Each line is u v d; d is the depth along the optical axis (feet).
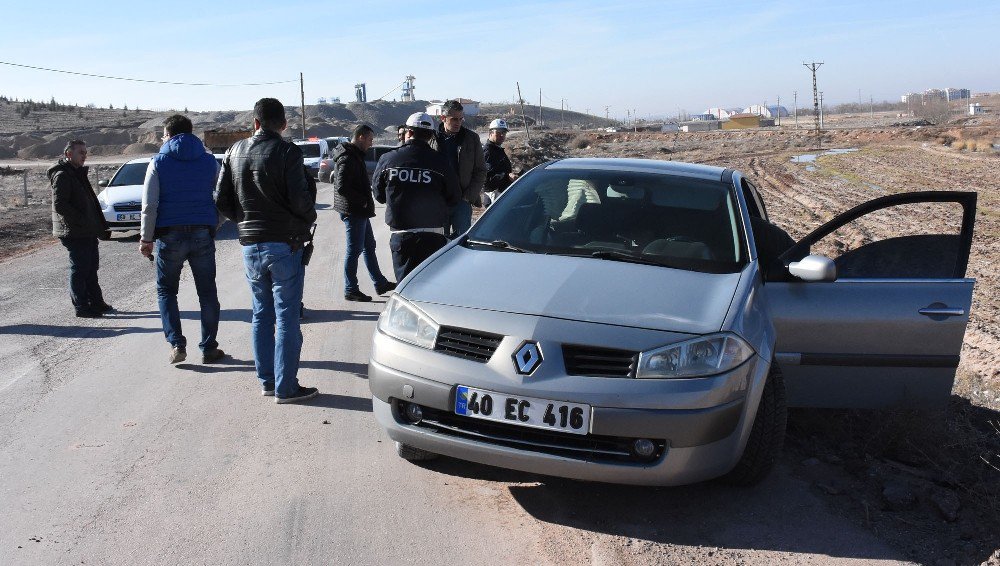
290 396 17.48
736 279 13.67
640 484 11.78
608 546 11.61
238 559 11.02
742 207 15.80
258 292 17.49
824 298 14.64
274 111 16.88
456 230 26.35
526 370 11.74
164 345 22.59
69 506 12.63
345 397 17.95
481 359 12.12
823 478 14.39
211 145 114.01
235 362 20.85
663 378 11.55
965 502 13.73
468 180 25.61
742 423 12.16
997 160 149.18
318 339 22.89
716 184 16.65
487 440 12.09
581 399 11.47
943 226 58.90
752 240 14.99
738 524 12.44
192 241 19.85
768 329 13.26
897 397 15.02
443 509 12.62
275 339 17.79
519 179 17.70
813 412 17.43
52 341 23.12
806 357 14.70
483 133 388.98
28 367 20.40
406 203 20.29
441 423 12.50
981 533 12.51
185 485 13.38
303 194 16.67
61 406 17.39
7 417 16.72
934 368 14.76
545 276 13.50
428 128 20.40
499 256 14.64
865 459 15.34
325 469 14.05
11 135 420.77
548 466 11.76
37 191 95.55
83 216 25.63
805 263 14.08
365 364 20.51
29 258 40.75
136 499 12.86
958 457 15.78
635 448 11.69
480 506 12.76
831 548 11.78
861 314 14.56
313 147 102.58
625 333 11.84
